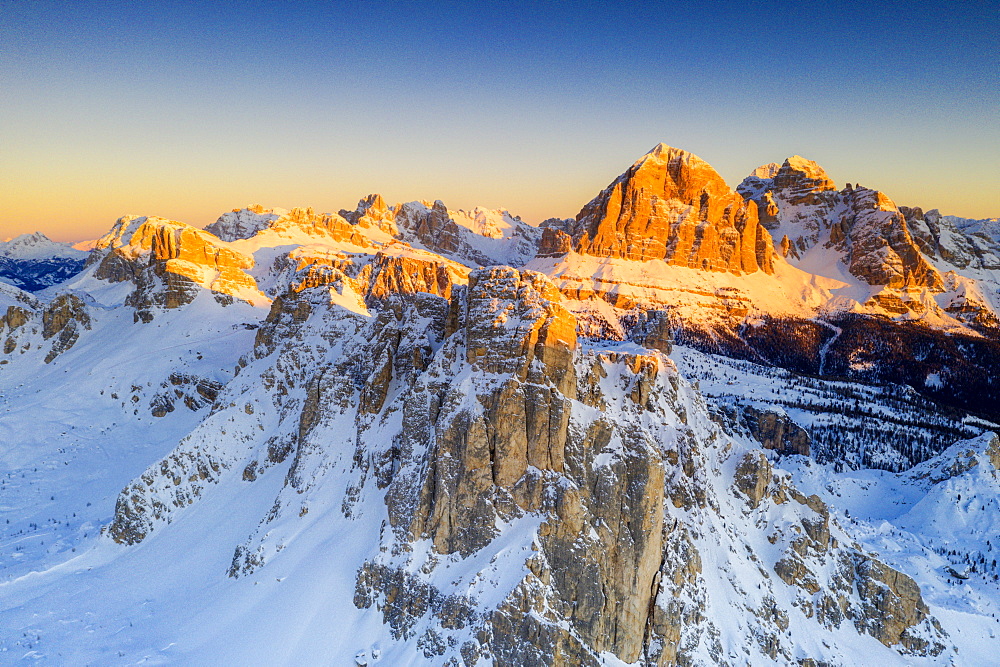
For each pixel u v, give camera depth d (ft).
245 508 427.74
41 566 426.51
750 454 399.03
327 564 344.69
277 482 433.07
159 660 322.55
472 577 301.63
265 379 512.63
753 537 380.58
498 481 324.60
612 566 316.81
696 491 364.58
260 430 488.44
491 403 331.77
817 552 381.81
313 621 323.78
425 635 299.79
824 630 358.23
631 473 330.13
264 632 325.83
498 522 319.88
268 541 371.35
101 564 428.97
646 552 321.93
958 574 486.79
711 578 342.44
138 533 440.04
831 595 368.89
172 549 416.67
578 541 310.86
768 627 341.62
